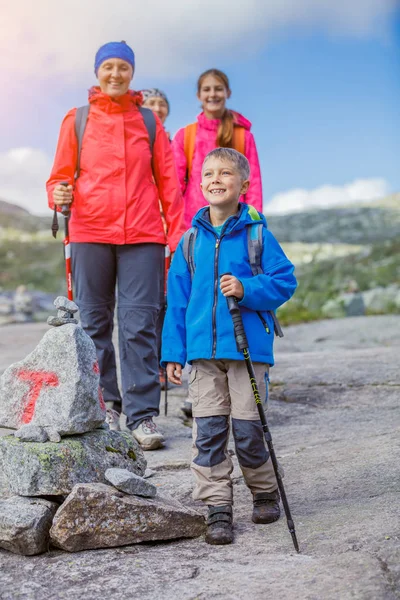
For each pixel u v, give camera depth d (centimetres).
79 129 463
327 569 262
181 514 309
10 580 273
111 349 475
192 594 253
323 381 655
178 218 479
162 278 470
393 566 260
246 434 321
